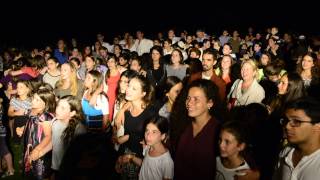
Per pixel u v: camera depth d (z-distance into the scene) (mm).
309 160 2301
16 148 6637
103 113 5230
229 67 6461
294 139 2355
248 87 5133
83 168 3969
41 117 4469
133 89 4016
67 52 11719
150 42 12852
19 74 7289
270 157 3746
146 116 4008
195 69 6137
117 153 4348
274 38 12312
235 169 2889
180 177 3137
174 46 10555
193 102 3012
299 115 2320
